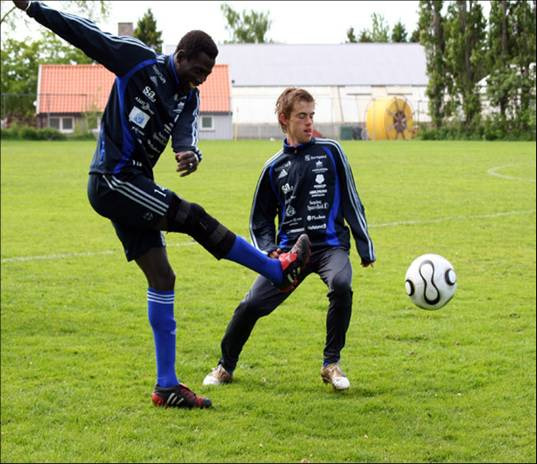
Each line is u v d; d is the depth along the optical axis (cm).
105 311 998
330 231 710
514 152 3919
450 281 689
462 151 4025
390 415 662
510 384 737
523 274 1219
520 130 5456
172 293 641
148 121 563
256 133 6669
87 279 1181
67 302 1041
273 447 596
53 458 575
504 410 676
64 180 2558
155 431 621
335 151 707
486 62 5469
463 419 657
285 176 710
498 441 616
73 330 916
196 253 1391
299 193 707
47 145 4681
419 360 807
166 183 2450
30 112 6625
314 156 706
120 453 583
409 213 1842
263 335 892
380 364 793
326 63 7525
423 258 700
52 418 648
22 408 669
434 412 669
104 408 668
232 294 1094
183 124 577
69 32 543
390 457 586
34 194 2205
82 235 1570
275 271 605
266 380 744
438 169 2945
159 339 652
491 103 5466
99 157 571
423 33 5669
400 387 728
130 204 569
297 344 860
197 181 2514
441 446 606
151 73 560
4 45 8119
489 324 938
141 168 575
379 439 616
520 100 5434
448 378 752
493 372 771
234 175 2714
